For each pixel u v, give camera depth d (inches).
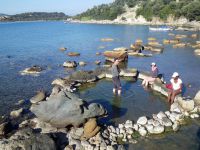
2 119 791.1
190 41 2615.7
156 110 820.0
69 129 692.7
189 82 1107.3
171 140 642.8
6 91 1061.8
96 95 966.4
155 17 7283.5
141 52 1934.1
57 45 2561.5
